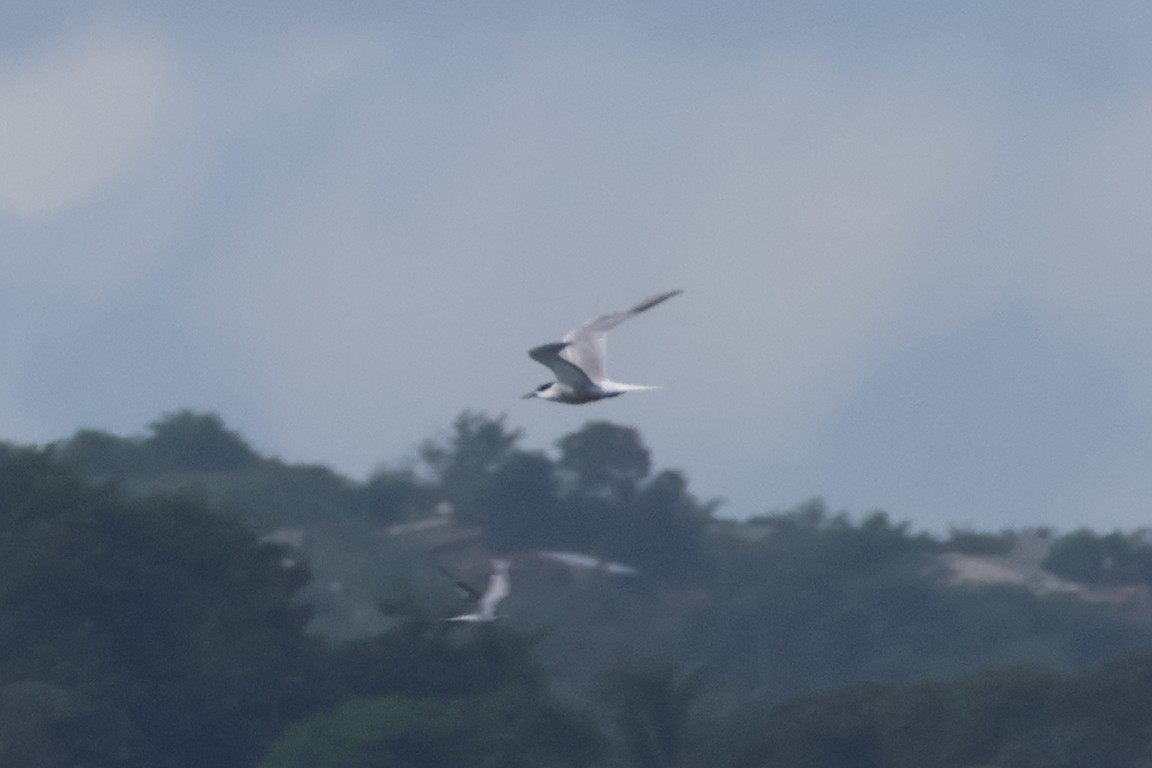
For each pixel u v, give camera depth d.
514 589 87.62
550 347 28.33
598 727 61.94
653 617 100.81
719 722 63.00
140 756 61.53
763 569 107.69
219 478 103.69
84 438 106.50
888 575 105.50
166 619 63.91
